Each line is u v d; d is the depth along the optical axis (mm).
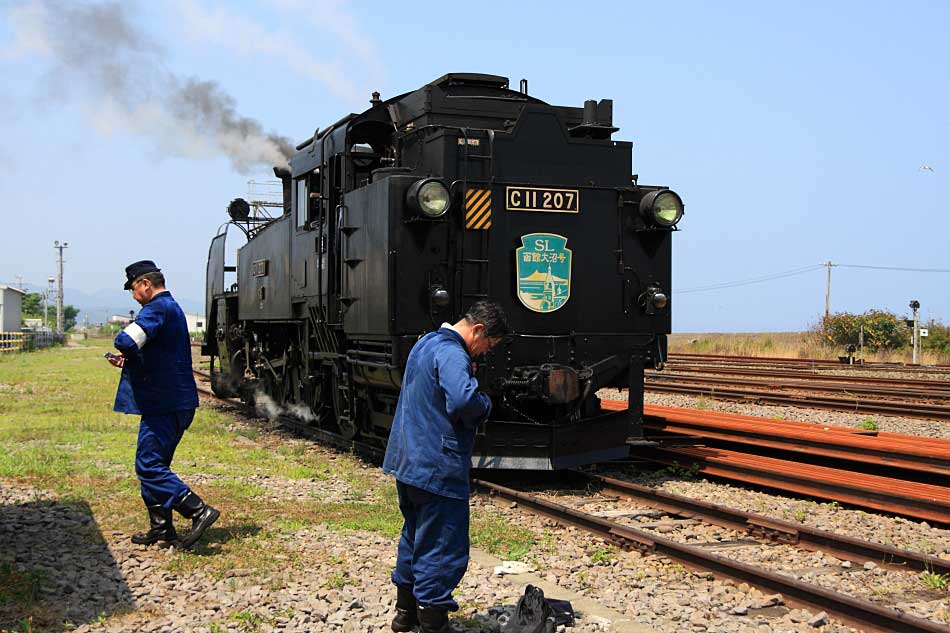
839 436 10125
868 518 7656
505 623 5031
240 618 5039
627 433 9562
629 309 9734
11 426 13609
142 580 5773
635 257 9812
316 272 11641
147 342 6559
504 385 9086
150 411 6559
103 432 12984
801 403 15969
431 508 4746
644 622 5109
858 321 38562
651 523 7578
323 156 11383
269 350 15414
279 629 4945
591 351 9508
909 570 6070
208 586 5664
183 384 6691
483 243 9188
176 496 6543
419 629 4941
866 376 23703
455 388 4609
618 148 9812
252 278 15586
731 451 10508
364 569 6078
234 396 18859
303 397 13461
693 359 32312
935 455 8555
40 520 7230
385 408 10469
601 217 9664
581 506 8234
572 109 10617
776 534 6914
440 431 4746
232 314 17703
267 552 6473
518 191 9312
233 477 9438
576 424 9117
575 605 5414
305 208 12336
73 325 147875
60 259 82375
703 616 5207
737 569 5789
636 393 9664
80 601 5336
